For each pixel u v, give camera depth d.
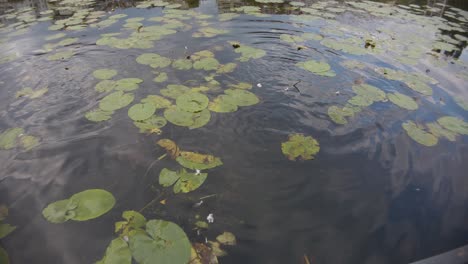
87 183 2.56
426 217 2.31
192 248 2.04
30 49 5.21
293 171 2.72
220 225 2.22
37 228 2.17
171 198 2.42
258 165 2.79
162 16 6.96
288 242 2.11
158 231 2.11
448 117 3.54
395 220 2.29
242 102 3.66
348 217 2.30
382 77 4.43
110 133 3.14
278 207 2.38
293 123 3.37
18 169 2.69
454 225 2.25
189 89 3.90
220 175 2.67
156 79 4.14
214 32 5.86
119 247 2.00
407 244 2.11
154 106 3.52
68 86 4.02
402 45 5.66
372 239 2.14
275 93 3.93
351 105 3.70
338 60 4.93
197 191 2.50
